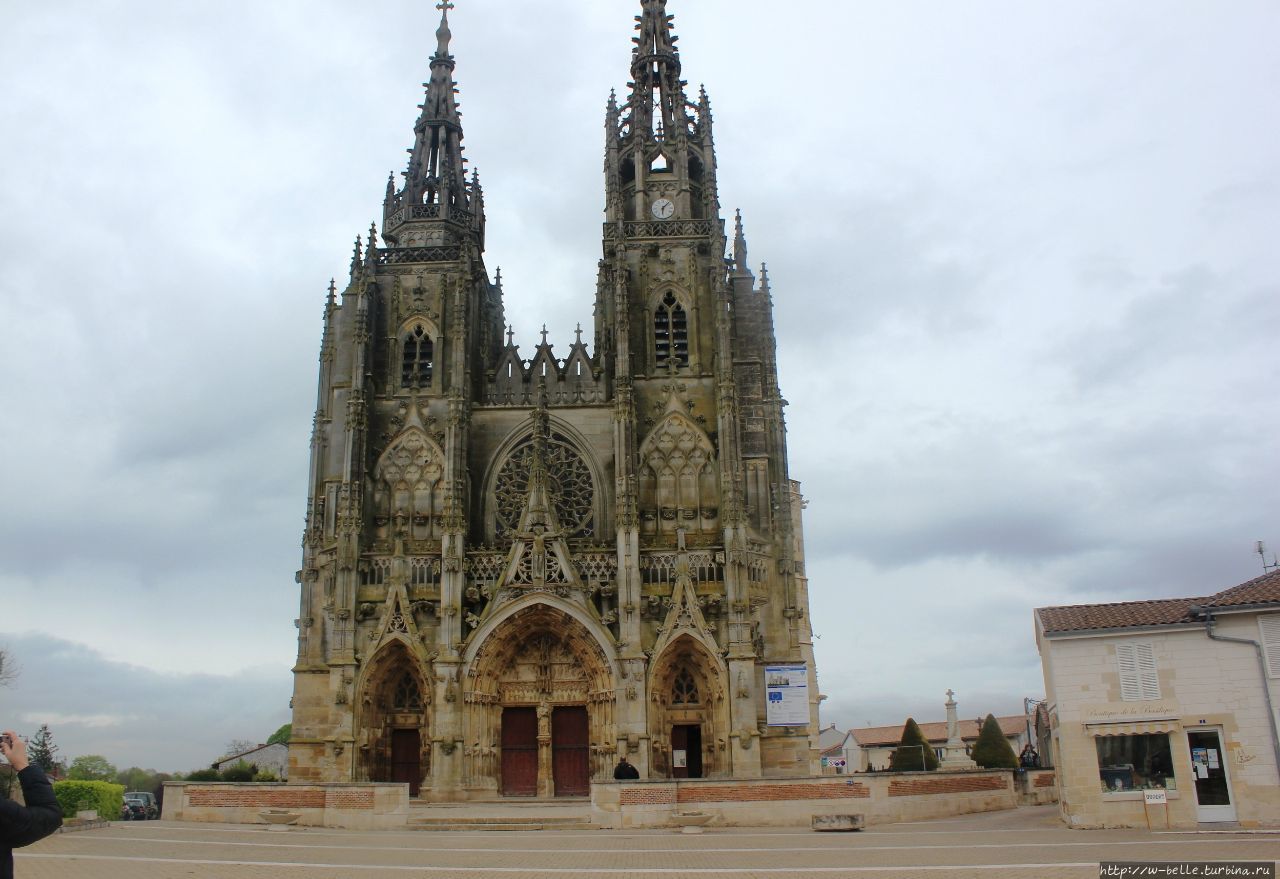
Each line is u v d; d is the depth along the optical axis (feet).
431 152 344.69
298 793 191.62
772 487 309.01
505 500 304.30
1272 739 158.81
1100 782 163.73
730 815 185.98
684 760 273.95
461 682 267.18
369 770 267.80
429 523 294.66
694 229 324.60
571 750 278.87
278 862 121.08
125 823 190.39
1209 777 160.25
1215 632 163.43
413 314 316.40
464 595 278.46
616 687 264.93
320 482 306.35
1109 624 167.84
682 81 347.97
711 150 332.39
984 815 212.02
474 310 322.55
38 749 284.41
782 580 298.35
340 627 273.13
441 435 302.04
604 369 315.17
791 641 291.79
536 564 275.59
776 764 274.77
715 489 297.33
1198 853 119.55
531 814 218.38
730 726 262.67
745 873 108.37
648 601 276.41
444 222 327.67
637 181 332.19
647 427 304.50
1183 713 162.30
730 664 267.18
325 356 318.04
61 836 157.69
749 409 312.91
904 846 138.00
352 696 267.18
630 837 164.14
